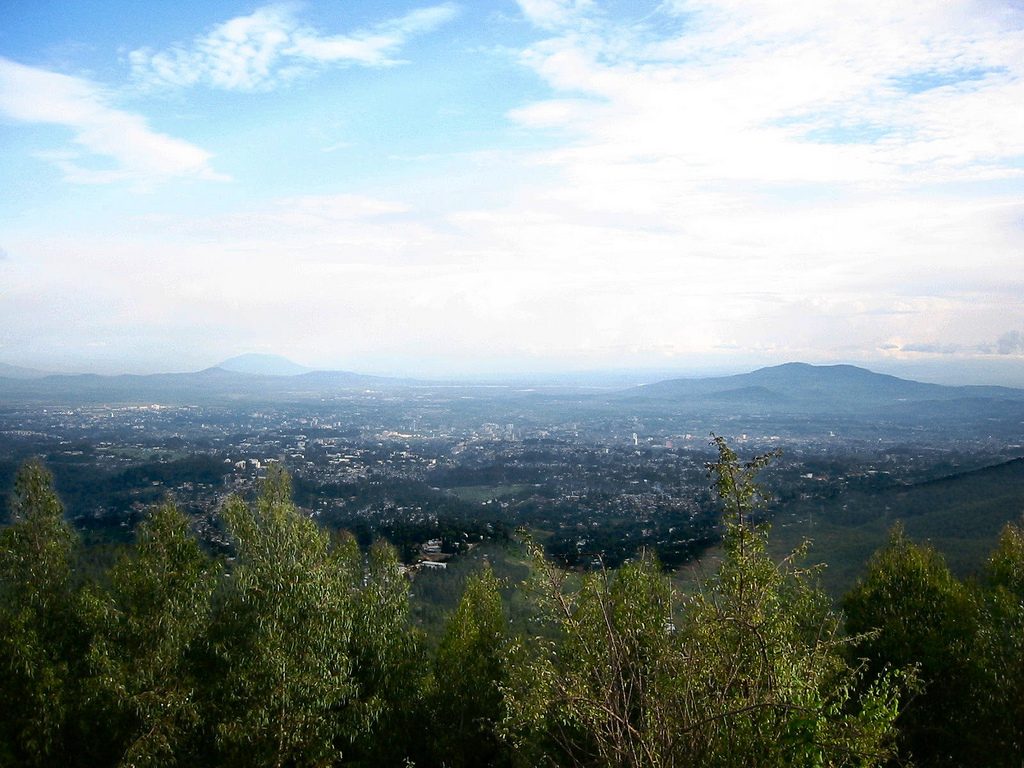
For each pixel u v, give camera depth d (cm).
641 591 770
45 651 870
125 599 910
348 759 959
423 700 1020
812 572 612
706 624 535
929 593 1096
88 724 852
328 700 868
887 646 1054
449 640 1071
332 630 912
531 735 645
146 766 796
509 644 908
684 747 484
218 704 877
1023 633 915
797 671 540
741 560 554
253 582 923
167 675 867
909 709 992
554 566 646
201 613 928
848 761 527
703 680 510
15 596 914
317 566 949
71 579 980
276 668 852
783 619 580
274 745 833
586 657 550
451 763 977
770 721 496
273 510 1002
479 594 1086
